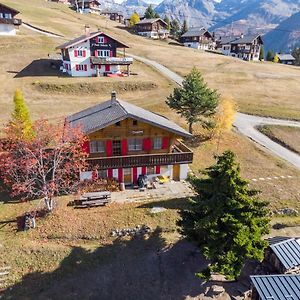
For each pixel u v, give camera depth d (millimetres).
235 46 122812
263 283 19047
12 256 25547
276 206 32562
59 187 30672
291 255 24016
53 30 102812
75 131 28766
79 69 68438
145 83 65938
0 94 56375
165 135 34000
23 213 29125
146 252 27109
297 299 17906
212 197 22000
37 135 28953
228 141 45500
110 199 31188
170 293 24062
